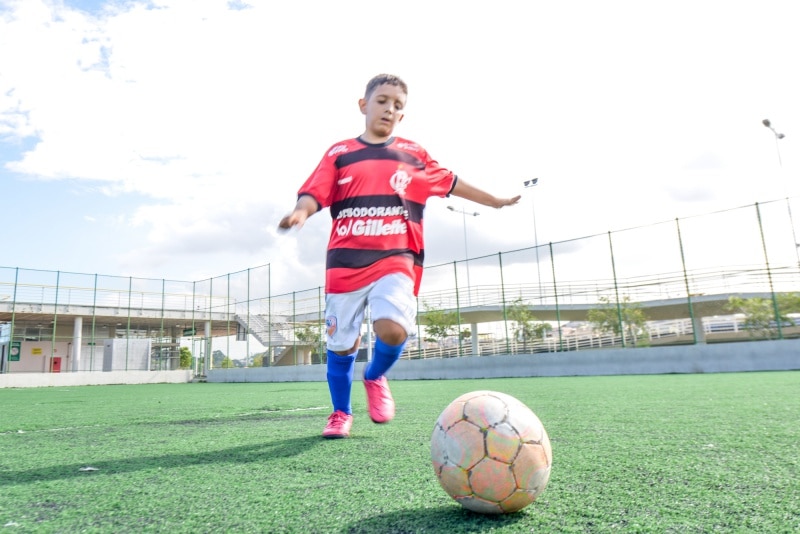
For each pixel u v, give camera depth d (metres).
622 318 14.16
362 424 3.75
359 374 15.53
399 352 2.88
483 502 1.39
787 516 1.39
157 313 25.56
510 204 3.41
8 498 1.78
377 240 2.85
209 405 6.63
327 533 1.33
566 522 1.37
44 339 29.17
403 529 1.34
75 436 3.58
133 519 1.51
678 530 1.29
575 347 15.62
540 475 1.41
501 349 16.53
